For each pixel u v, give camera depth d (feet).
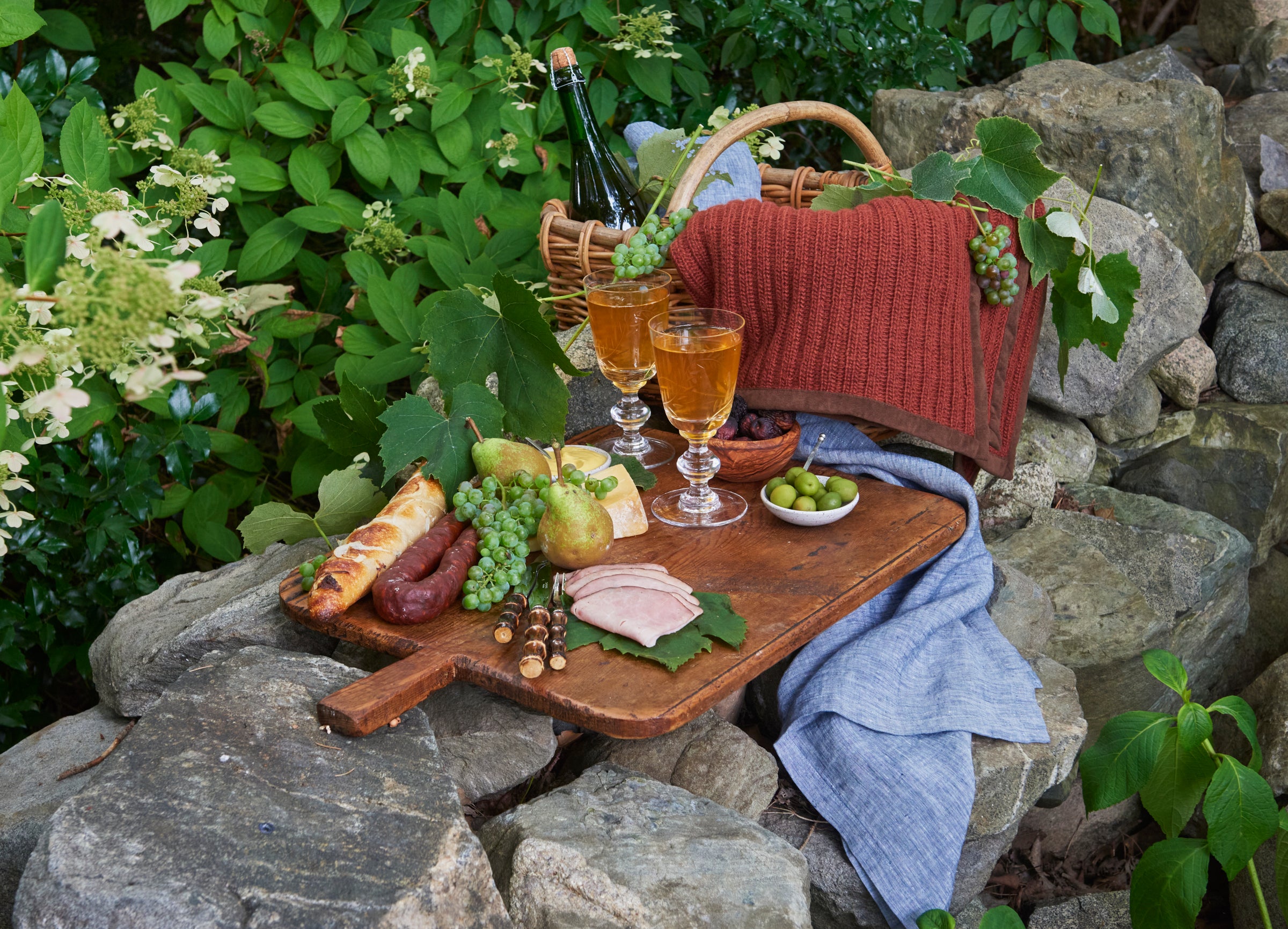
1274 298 9.11
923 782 4.83
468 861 3.41
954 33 11.37
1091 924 6.23
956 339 5.85
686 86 9.73
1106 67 10.49
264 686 4.20
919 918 4.60
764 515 5.45
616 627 4.28
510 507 4.89
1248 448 8.45
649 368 5.70
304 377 8.62
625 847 4.06
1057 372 8.14
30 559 7.39
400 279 8.17
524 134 8.98
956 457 6.76
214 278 7.24
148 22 10.11
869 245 5.66
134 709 5.34
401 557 4.66
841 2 9.87
